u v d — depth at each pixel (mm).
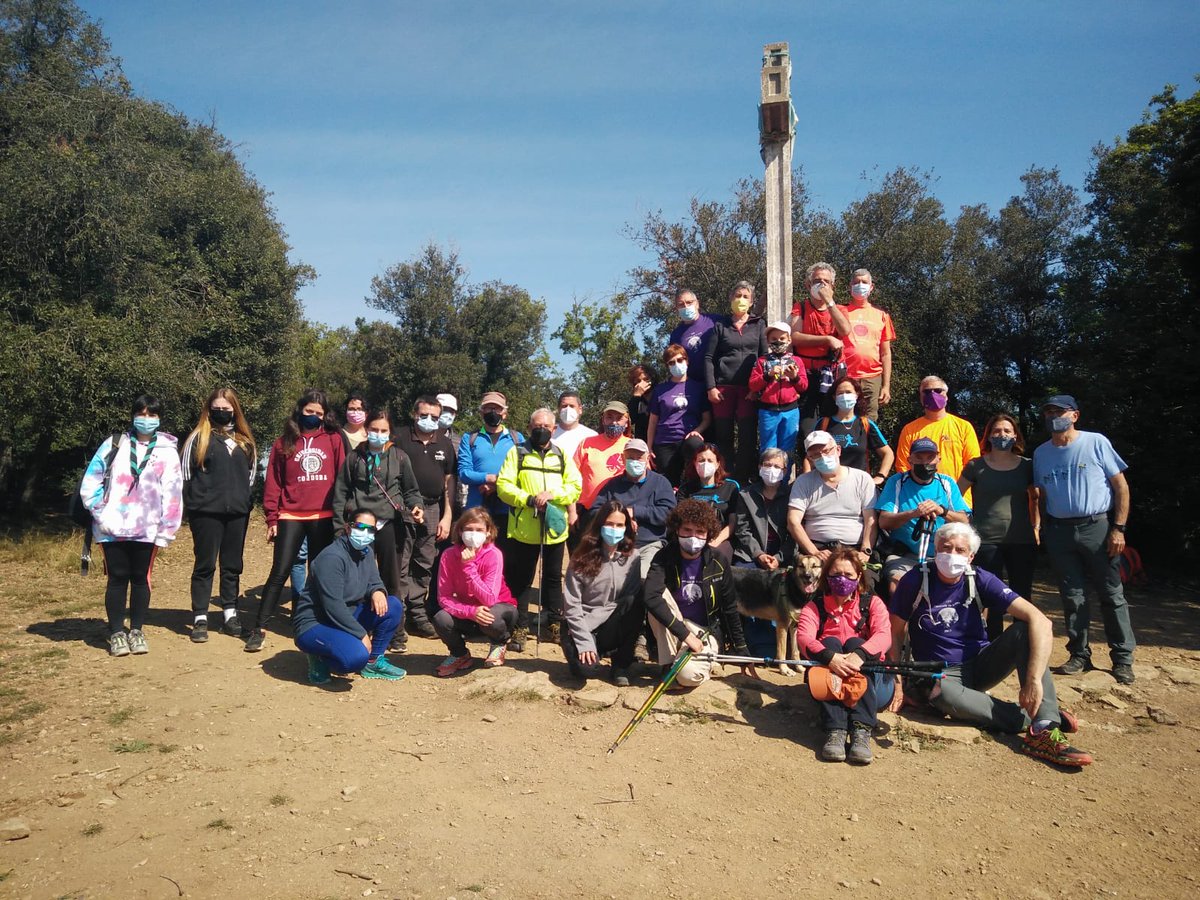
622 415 7762
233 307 20797
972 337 21969
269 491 7457
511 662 6879
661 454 8250
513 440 8094
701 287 21188
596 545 6062
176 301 19234
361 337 37844
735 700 5836
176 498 7164
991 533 6688
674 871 4043
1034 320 22203
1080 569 6551
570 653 6105
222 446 7477
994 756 5203
